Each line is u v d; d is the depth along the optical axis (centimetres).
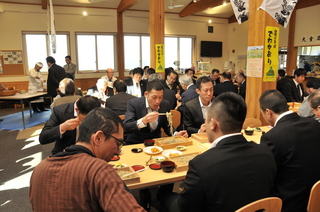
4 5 820
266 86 340
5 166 361
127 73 1030
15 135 511
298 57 959
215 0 880
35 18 862
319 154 150
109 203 80
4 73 844
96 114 98
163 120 256
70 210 85
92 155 95
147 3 960
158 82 232
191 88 398
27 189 294
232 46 1203
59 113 215
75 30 921
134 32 1016
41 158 391
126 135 282
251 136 254
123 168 170
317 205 137
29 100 615
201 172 110
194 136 243
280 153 150
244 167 112
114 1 915
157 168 176
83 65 962
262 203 106
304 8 895
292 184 149
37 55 890
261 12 326
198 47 1155
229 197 109
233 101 119
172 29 1084
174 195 175
